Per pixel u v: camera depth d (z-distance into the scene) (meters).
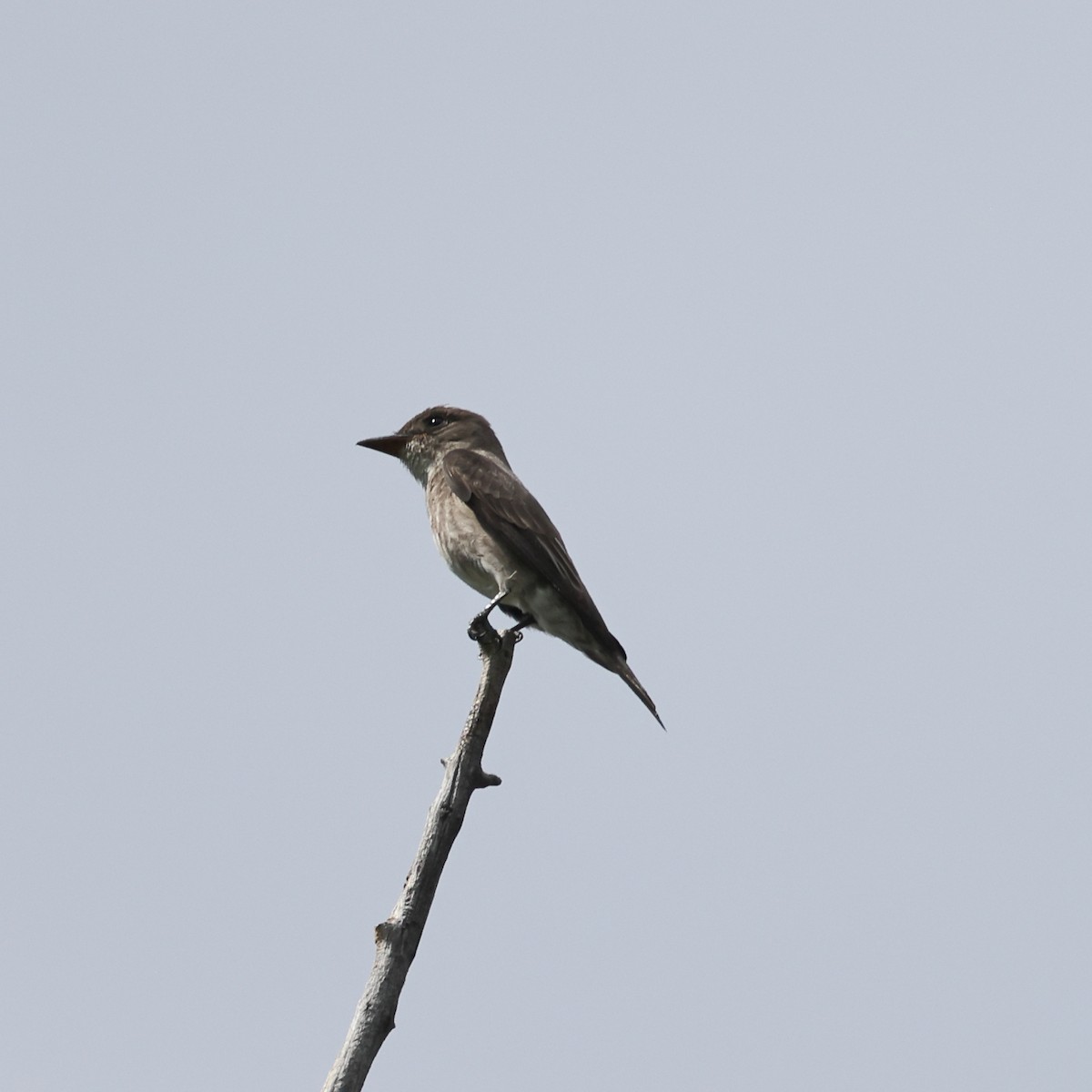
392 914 8.61
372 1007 8.21
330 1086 7.95
